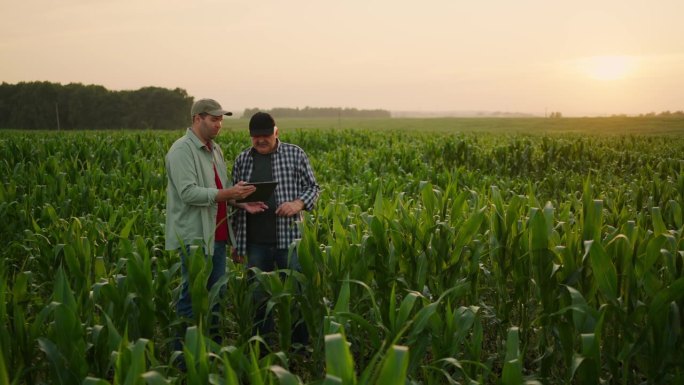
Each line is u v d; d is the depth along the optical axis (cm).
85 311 362
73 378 287
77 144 1762
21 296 359
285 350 394
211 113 451
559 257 373
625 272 351
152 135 2608
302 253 386
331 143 2569
